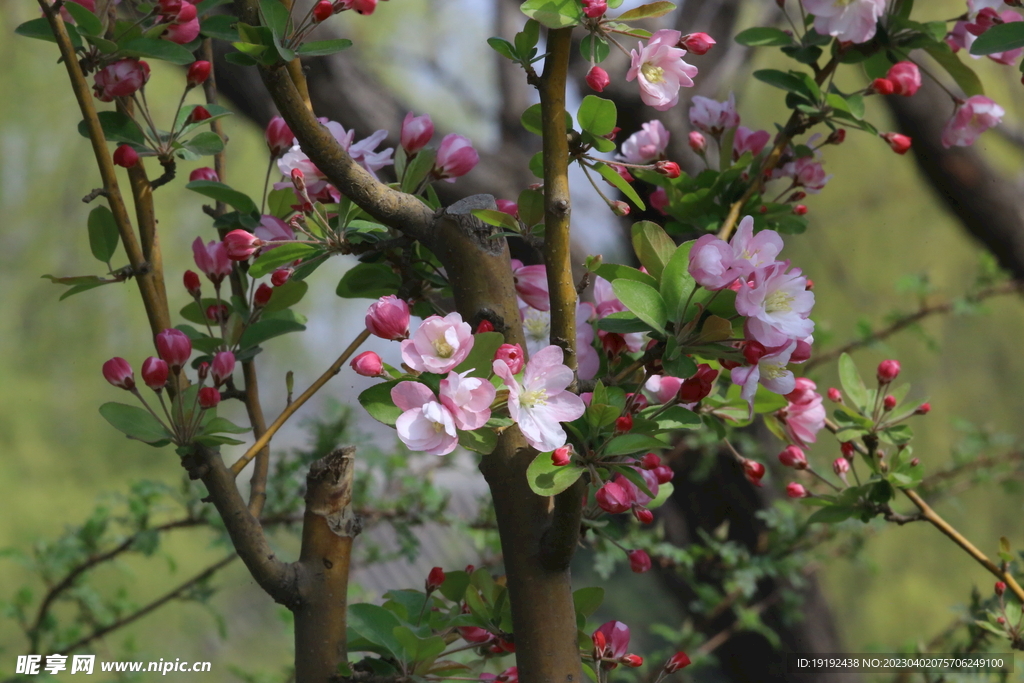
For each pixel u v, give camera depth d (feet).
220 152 10.84
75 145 47.96
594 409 10.19
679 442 17.57
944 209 23.63
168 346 10.38
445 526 15.52
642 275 10.42
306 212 10.62
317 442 14.34
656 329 10.30
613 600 27.50
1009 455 17.70
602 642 10.42
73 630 14.71
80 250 50.96
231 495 10.42
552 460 10.14
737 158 11.35
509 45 10.28
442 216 10.32
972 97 11.22
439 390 10.17
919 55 20.52
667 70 10.46
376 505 14.98
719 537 16.85
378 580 19.90
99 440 49.57
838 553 18.02
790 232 11.19
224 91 16.20
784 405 10.75
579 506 10.13
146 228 10.53
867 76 11.32
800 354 10.39
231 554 14.47
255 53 10.27
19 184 48.34
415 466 15.69
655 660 16.38
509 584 10.25
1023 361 46.57
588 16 10.28
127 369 10.41
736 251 10.36
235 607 27.71
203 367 10.52
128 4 10.75
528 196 10.40
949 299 19.62
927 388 45.47
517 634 10.23
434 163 10.68
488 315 10.28
